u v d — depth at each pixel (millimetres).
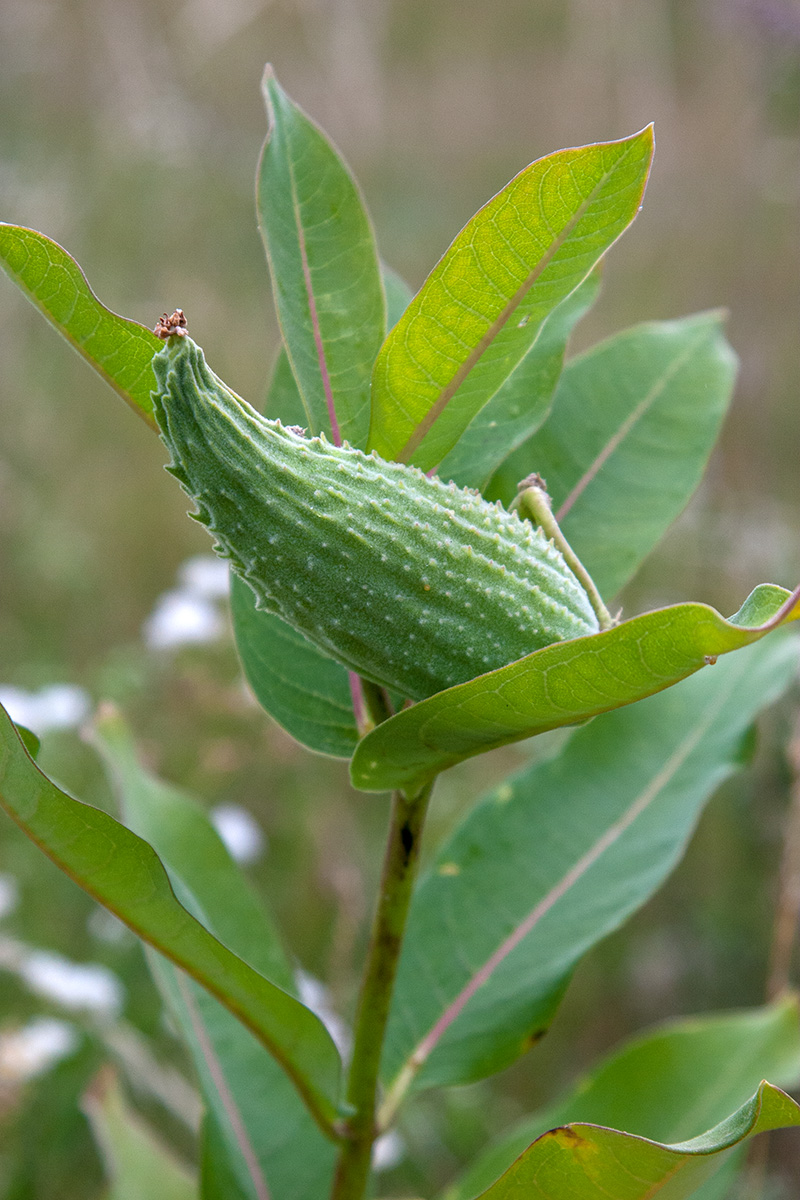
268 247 458
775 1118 399
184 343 397
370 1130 461
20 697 868
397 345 429
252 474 402
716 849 964
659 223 1707
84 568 1273
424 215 2123
